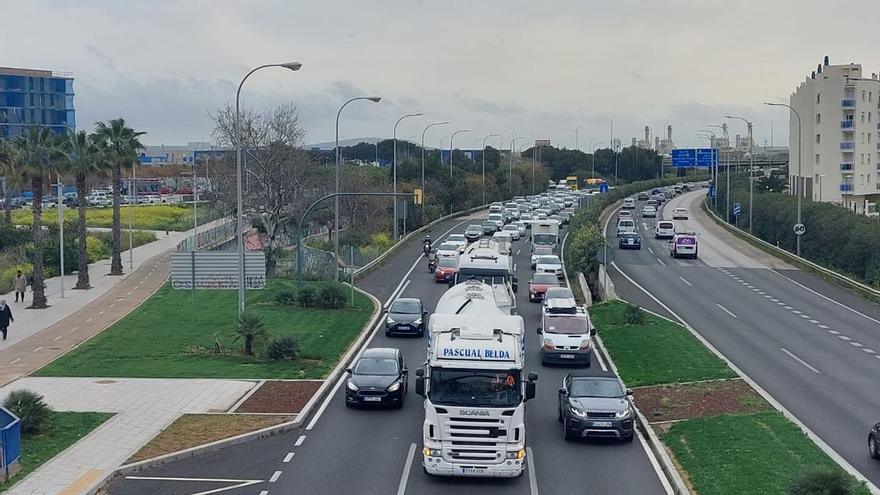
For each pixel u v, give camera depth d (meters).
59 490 20.33
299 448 24.36
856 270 62.16
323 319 46.81
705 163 138.38
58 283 62.16
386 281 63.09
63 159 55.31
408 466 22.70
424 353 38.84
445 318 23.17
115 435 25.12
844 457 22.81
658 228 90.56
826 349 38.16
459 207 122.81
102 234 89.50
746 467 21.19
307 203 72.56
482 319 23.03
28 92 165.12
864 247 61.25
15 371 34.62
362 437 25.56
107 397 29.92
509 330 22.41
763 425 25.17
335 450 24.17
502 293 32.03
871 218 64.12
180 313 48.59
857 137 117.00
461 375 21.16
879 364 35.12
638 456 23.75
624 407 25.06
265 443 24.88
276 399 29.64
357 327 44.78
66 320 47.31
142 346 39.28
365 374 29.52
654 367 34.00
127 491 20.59
